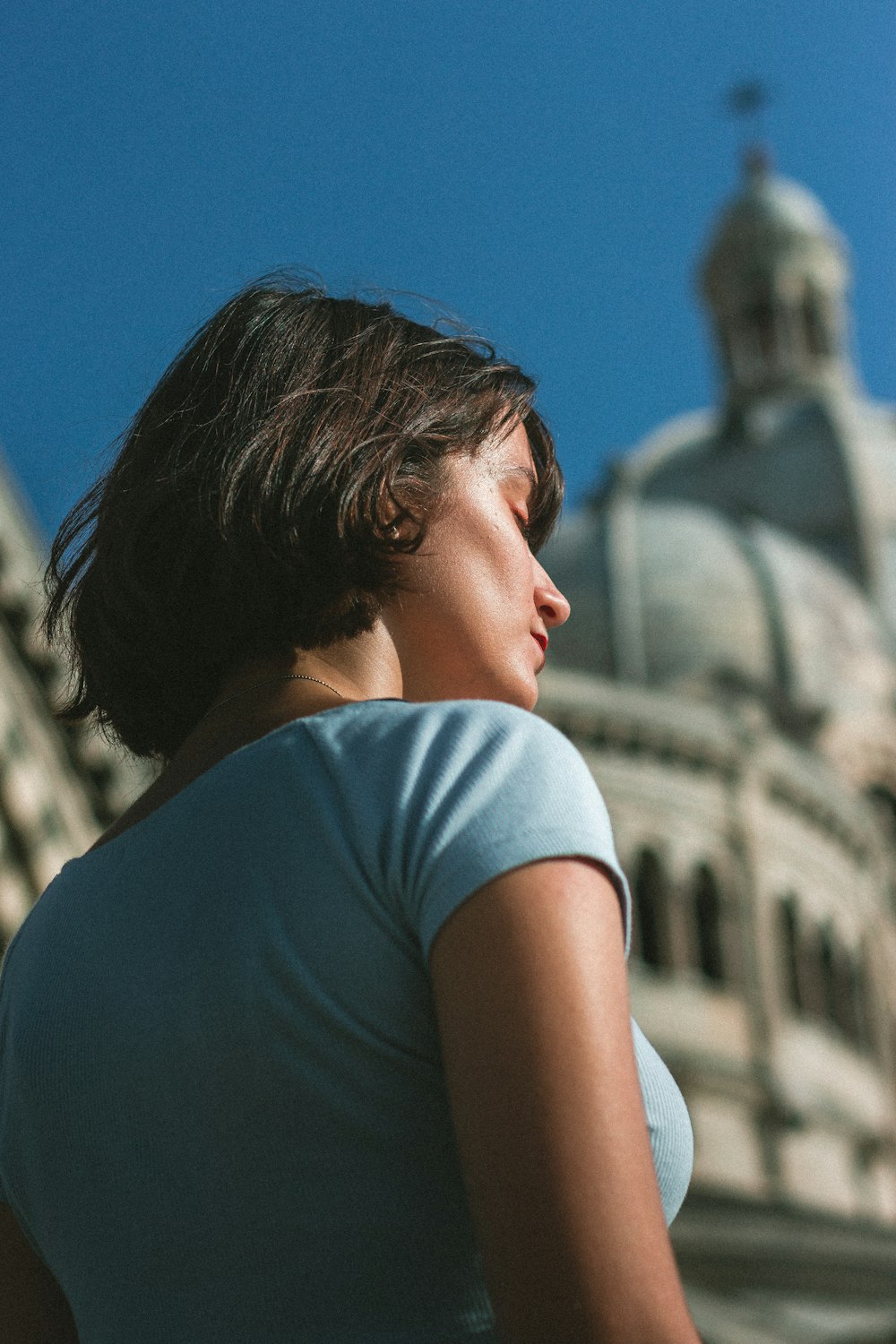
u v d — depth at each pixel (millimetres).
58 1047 2084
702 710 55281
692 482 93562
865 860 59219
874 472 92250
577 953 1825
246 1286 1915
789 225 102812
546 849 1876
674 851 53312
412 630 2408
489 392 2551
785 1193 49969
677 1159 2307
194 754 2287
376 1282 1897
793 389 99562
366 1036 1923
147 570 2400
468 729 2027
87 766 21469
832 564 88250
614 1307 1685
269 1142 1923
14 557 20312
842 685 71375
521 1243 1712
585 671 70938
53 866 20844
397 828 1946
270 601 2324
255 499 2332
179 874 2072
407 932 1928
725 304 103250
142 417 2559
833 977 56156
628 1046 1816
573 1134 1739
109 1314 2023
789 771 56312
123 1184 2010
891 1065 56875
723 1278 43281
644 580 72562
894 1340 39062
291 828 2018
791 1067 52250
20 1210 2285
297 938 1951
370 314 2564
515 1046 1777
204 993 1973
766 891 54312
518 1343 1698
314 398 2391
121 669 2488
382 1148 1918
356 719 2105
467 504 2459
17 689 20500
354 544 2324
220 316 2562
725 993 52281
